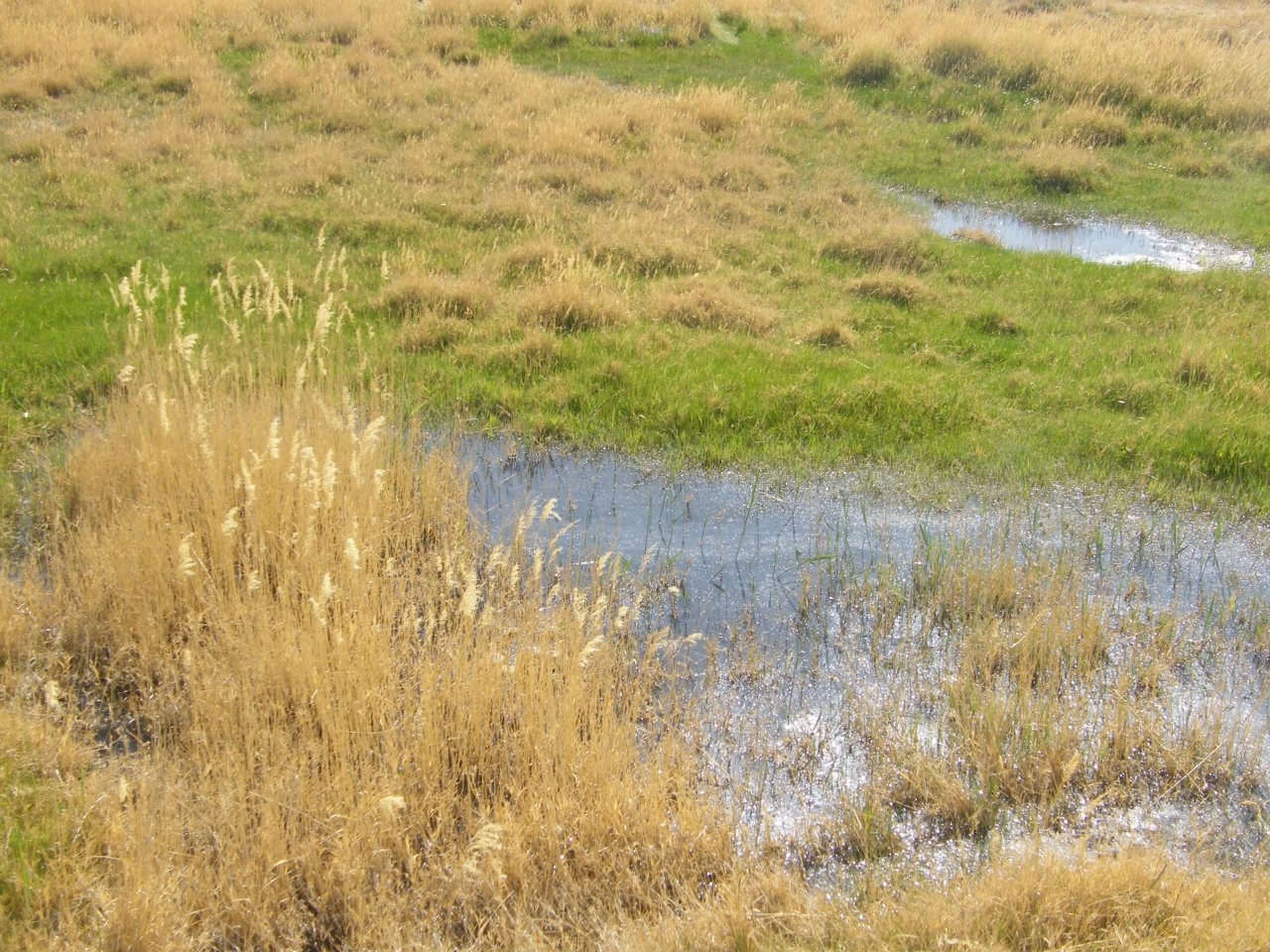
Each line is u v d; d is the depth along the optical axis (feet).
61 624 17.35
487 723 15.56
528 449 24.45
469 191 37.40
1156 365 28.30
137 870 12.57
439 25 55.52
